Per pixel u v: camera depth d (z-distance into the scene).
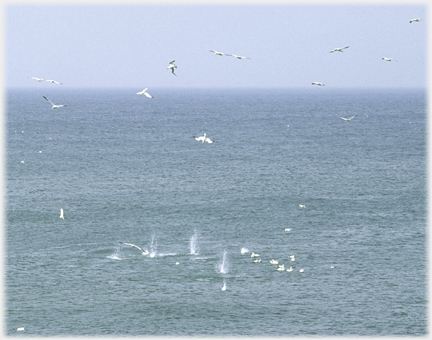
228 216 132.25
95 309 80.69
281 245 110.25
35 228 121.19
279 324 76.56
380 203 145.25
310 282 91.06
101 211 136.88
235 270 96.06
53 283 90.00
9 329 74.25
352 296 85.81
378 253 105.25
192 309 80.88
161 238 114.94
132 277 92.69
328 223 126.00
